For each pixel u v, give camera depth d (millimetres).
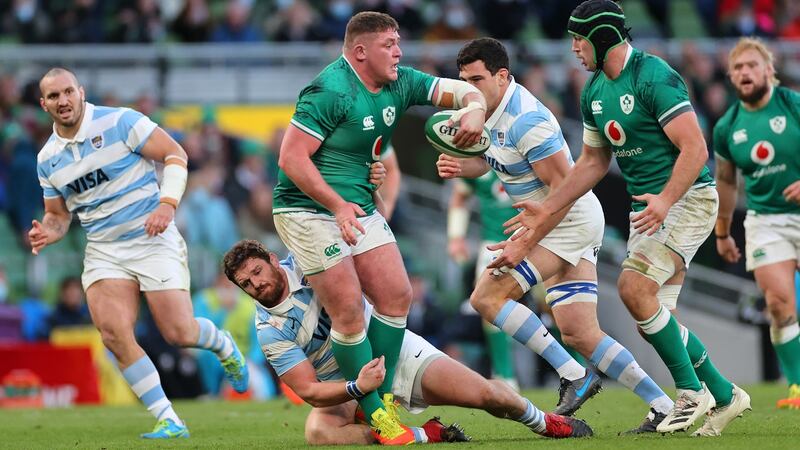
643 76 23109
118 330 27750
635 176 24172
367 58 22547
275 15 69375
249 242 22797
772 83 31578
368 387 22188
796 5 71938
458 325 50250
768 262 32156
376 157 23391
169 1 70688
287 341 22938
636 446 21078
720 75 63500
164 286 28250
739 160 31922
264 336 22953
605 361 24875
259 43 66750
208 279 52094
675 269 23922
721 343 52656
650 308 23516
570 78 60188
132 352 27812
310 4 69312
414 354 23250
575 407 25062
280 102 63750
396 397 23406
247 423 30656
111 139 27766
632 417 28906
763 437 22672
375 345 23172
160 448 24359
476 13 67750
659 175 23750
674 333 23375
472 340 50219
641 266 23672
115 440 26938
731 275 53812
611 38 23219
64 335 46375
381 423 22656
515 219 23844
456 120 22781
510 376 41344
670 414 23359
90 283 28078
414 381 23172
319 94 22375
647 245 23766
